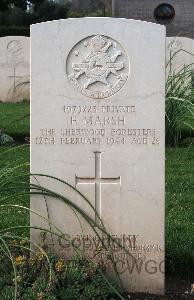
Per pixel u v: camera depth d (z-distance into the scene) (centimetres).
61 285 426
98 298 421
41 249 422
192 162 853
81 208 459
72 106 453
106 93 452
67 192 458
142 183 457
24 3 3550
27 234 541
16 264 434
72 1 3784
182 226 568
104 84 453
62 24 448
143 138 455
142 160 456
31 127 454
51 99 452
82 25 450
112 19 450
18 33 2788
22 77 1623
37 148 455
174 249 498
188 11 2909
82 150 456
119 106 453
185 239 524
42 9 3475
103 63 451
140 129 454
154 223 459
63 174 457
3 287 419
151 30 449
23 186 475
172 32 2925
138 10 2917
